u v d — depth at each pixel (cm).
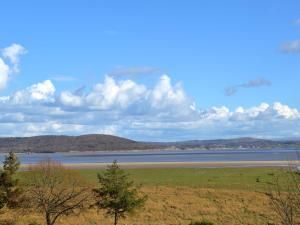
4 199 4166
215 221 5391
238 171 10206
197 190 7219
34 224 4753
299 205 1669
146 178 9006
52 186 3978
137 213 5097
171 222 5362
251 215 5675
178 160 19012
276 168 10819
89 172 10450
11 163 4291
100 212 5612
